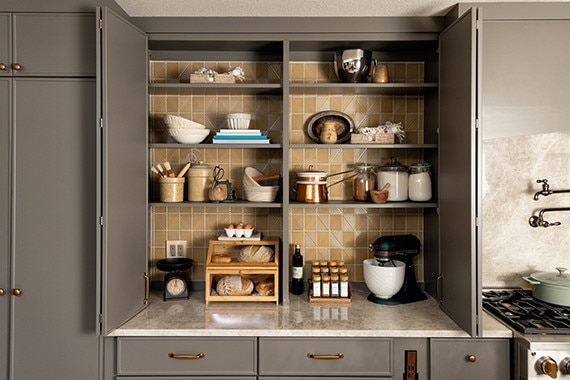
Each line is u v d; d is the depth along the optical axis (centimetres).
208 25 233
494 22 221
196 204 239
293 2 215
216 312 224
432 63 247
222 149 267
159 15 231
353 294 257
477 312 191
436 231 240
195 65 265
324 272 244
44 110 207
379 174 250
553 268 247
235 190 267
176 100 266
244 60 264
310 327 202
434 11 226
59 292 209
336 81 264
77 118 207
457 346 200
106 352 207
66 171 208
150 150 265
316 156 267
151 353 202
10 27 206
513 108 221
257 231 268
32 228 208
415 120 266
